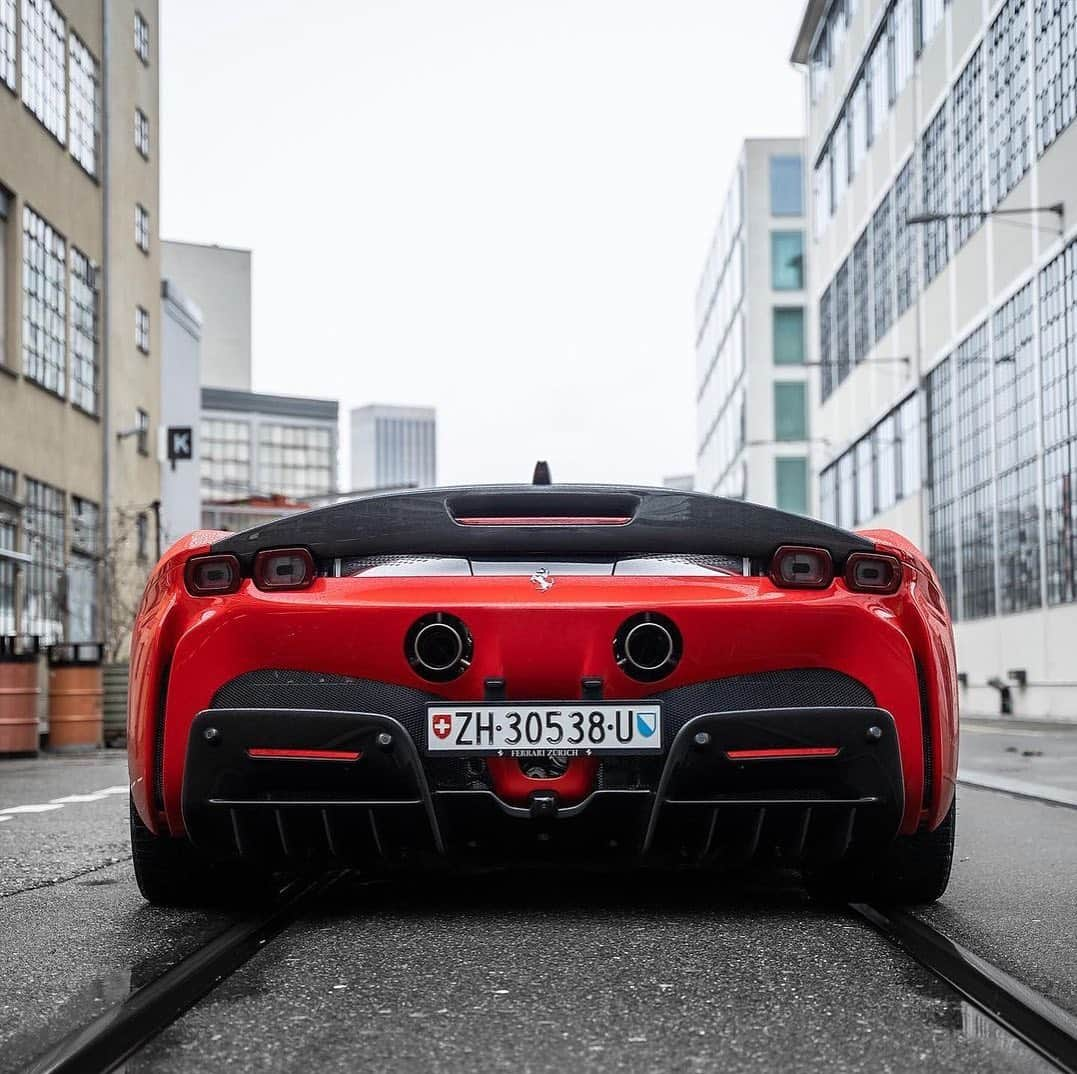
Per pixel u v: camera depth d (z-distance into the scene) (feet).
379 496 12.94
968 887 15.44
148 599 13.32
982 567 104.68
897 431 127.13
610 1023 9.54
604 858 12.80
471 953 11.78
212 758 12.41
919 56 117.91
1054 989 10.48
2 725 49.83
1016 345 95.35
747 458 196.54
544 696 12.23
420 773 12.14
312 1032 9.34
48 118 82.94
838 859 13.03
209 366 272.31
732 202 212.02
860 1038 9.14
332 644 12.32
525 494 13.03
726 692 12.30
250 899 14.26
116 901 14.70
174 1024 9.56
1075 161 83.41
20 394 76.79
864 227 138.10
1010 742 51.98
